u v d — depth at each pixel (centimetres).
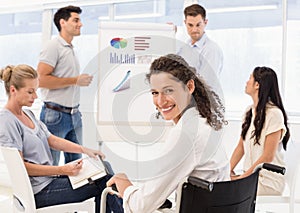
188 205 144
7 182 441
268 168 168
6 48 461
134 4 408
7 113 229
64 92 324
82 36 427
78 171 233
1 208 309
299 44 358
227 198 153
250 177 162
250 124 272
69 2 419
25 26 451
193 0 373
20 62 456
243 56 374
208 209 149
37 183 229
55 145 253
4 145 221
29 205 213
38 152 235
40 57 326
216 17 380
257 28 369
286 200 256
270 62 367
